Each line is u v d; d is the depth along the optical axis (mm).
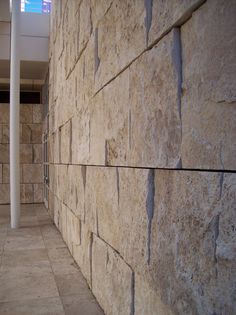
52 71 5027
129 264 1617
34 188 7484
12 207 4754
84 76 2609
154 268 1326
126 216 1645
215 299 924
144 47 1391
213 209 936
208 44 963
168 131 1202
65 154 3693
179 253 1125
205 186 974
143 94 1418
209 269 953
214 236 930
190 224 1056
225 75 885
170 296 1192
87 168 2543
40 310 2107
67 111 3510
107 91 1962
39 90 7984
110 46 1887
